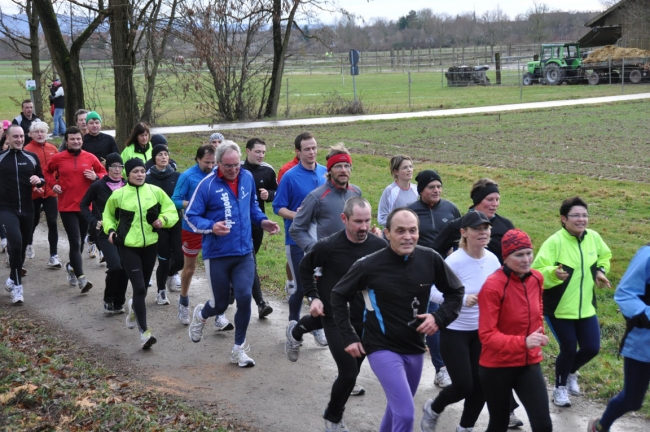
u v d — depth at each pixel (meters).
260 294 8.61
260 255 11.32
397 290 4.87
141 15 19.56
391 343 4.93
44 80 27.33
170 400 6.21
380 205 7.65
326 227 6.80
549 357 7.00
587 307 5.98
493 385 4.86
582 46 59.69
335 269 5.58
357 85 57.12
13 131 9.45
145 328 7.62
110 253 8.67
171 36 20.38
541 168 18.19
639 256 4.88
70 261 9.80
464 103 37.94
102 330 8.32
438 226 6.82
